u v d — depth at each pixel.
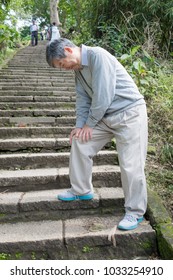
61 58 2.11
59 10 14.89
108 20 6.66
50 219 2.43
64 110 4.18
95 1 6.91
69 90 5.18
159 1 5.65
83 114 2.37
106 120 2.19
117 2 6.34
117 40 5.82
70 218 2.43
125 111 2.14
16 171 2.94
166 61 5.22
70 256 2.12
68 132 3.68
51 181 2.74
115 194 2.55
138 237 2.13
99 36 7.16
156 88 4.20
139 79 4.27
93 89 2.11
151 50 5.34
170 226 2.12
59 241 2.11
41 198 2.50
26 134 3.64
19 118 3.98
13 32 8.13
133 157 2.14
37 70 6.62
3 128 3.63
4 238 2.12
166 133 3.52
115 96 2.16
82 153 2.28
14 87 5.15
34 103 4.42
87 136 2.23
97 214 2.46
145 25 5.91
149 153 3.20
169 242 1.96
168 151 3.11
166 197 2.58
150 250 2.14
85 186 2.39
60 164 3.07
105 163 3.05
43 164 3.06
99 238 2.12
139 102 2.18
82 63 2.12
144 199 2.19
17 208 2.42
